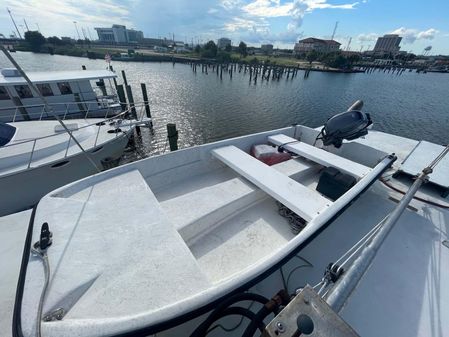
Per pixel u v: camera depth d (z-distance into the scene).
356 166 2.64
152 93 18.55
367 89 25.56
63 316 1.04
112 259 1.32
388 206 2.67
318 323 0.72
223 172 2.97
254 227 2.15
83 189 1.98
